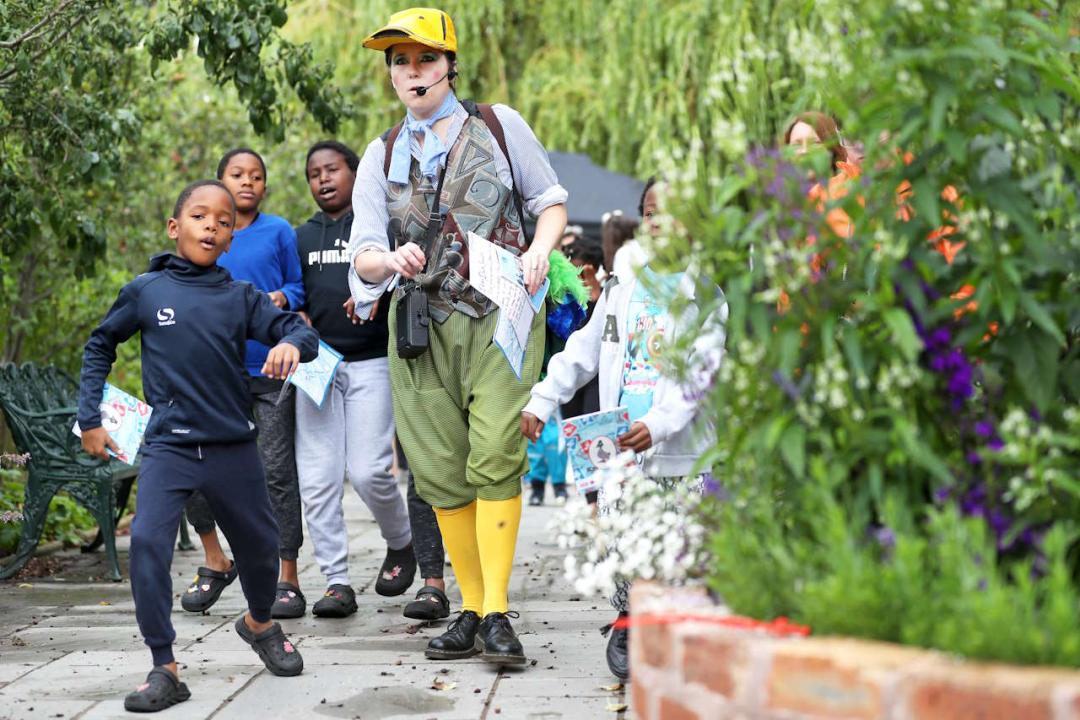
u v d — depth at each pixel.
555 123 18.09
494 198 5.09
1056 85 3.25
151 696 4.23
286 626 5.75
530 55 19.14
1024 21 3.15
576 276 5.28
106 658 5.07
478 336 4.97
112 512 7.27
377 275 5.09
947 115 3.19
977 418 3.18
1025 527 3.03
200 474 4.41
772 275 3.15
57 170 7.46
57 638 5.48
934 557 2.91
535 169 5.17
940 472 2.95
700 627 3.00
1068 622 2.58
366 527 9.66
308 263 6.21
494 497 4.89
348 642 5.36
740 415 3.25
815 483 3.11
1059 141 3.29
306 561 7.84
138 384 11.42
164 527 4.33
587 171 14.60
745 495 3.23
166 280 4.48
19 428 7.25
